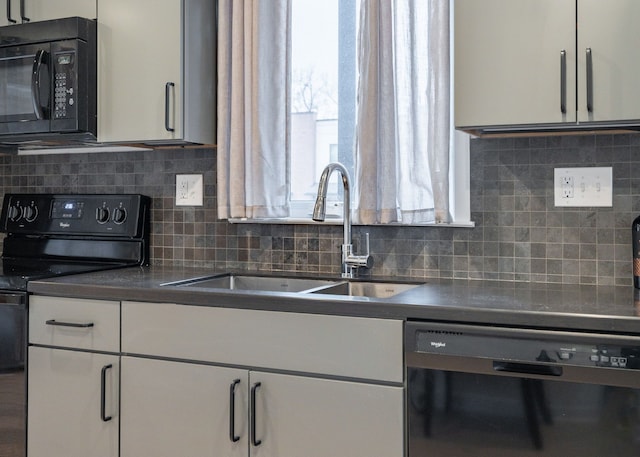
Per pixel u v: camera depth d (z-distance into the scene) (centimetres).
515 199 205
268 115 225
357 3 232
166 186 259
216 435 180
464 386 152
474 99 180
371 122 206
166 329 186
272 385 172
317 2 240
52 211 270
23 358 207
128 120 231
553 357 144
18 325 208
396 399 158
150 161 262
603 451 140
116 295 192
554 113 172
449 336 153
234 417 177
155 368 188
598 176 195
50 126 232
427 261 217
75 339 200
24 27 237
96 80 236
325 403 166
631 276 192
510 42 176
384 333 160
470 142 210
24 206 276
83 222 264
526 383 147
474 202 210
